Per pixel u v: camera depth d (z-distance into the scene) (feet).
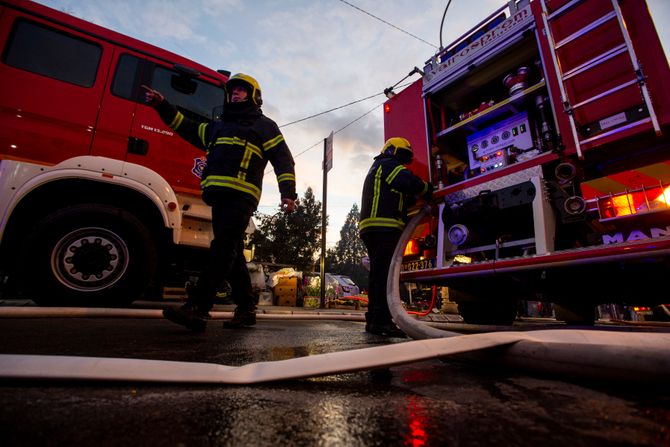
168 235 11.05
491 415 2.37
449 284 9.61
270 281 34.40
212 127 8.52
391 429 2.11
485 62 9.63
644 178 7.19
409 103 11.64
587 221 7.09
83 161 9.41
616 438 1.94
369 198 9.61
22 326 6.58
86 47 10.83
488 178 8.49
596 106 6.95
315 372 3.13
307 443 1.89
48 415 2.16
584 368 3.18
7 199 8.52
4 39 9.68
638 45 6.51
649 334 3.26
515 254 8.32
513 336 3.99
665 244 5.57
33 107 9.62
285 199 8.00
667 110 6.05
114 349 4.66
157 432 1.99
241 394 2.81
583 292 9.12
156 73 11.86
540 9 8.23
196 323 6.84
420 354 3.44
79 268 9.26
